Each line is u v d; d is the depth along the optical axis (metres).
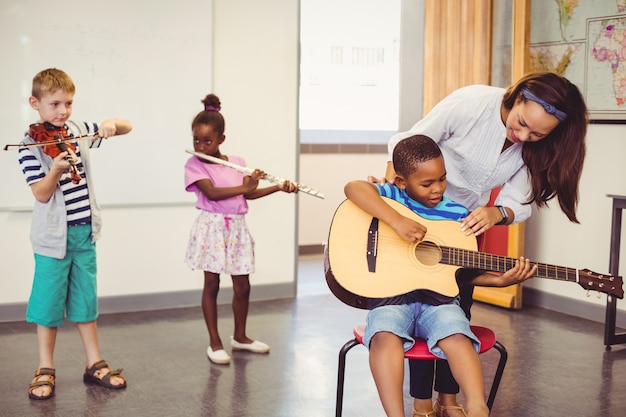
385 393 2.24
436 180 2.42
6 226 4.42
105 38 4.55
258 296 5.08
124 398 3.23
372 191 2.45
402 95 5.36
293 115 5.11
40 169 3.16
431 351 2.32
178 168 4.79
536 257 5.11
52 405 3.14
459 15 5.02
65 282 3.28
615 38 4.55
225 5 4.86
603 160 4.68
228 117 4.94
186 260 3.77
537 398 3.33
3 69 4.33
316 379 3.50
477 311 4.91
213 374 3.55
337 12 7.06
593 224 4.75
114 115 4.61
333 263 2.38
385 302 2.39
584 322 4.67
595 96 4.70
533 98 2.24
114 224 4.67
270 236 5.10
